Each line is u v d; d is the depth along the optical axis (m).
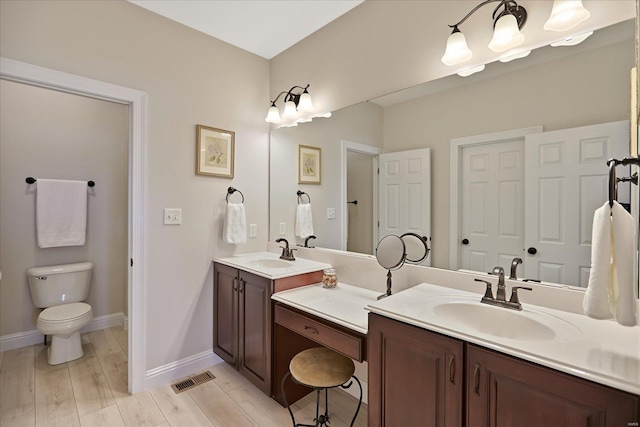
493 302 1.36
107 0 1.94
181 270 2.28
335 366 1.64
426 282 1.76
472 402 1.06
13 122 2.64
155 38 2.14
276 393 1.94
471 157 1.61
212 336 2.47
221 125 2.48
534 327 1.21
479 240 1.58
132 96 2.04
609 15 1.22
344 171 2.19
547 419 0.92
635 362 0.89
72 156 2.93
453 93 1.66
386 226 1.96
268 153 2.79
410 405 1.22
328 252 2.29
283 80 2.66
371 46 2.01
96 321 3.09
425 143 1.78
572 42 1.30
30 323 2.74
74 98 2.94
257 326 2.02
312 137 2.40
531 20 1.40
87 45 1.87
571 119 1.31
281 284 1.95
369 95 2.03
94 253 3.06
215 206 2.46
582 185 1.29
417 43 1.79
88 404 1.96
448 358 1.11
